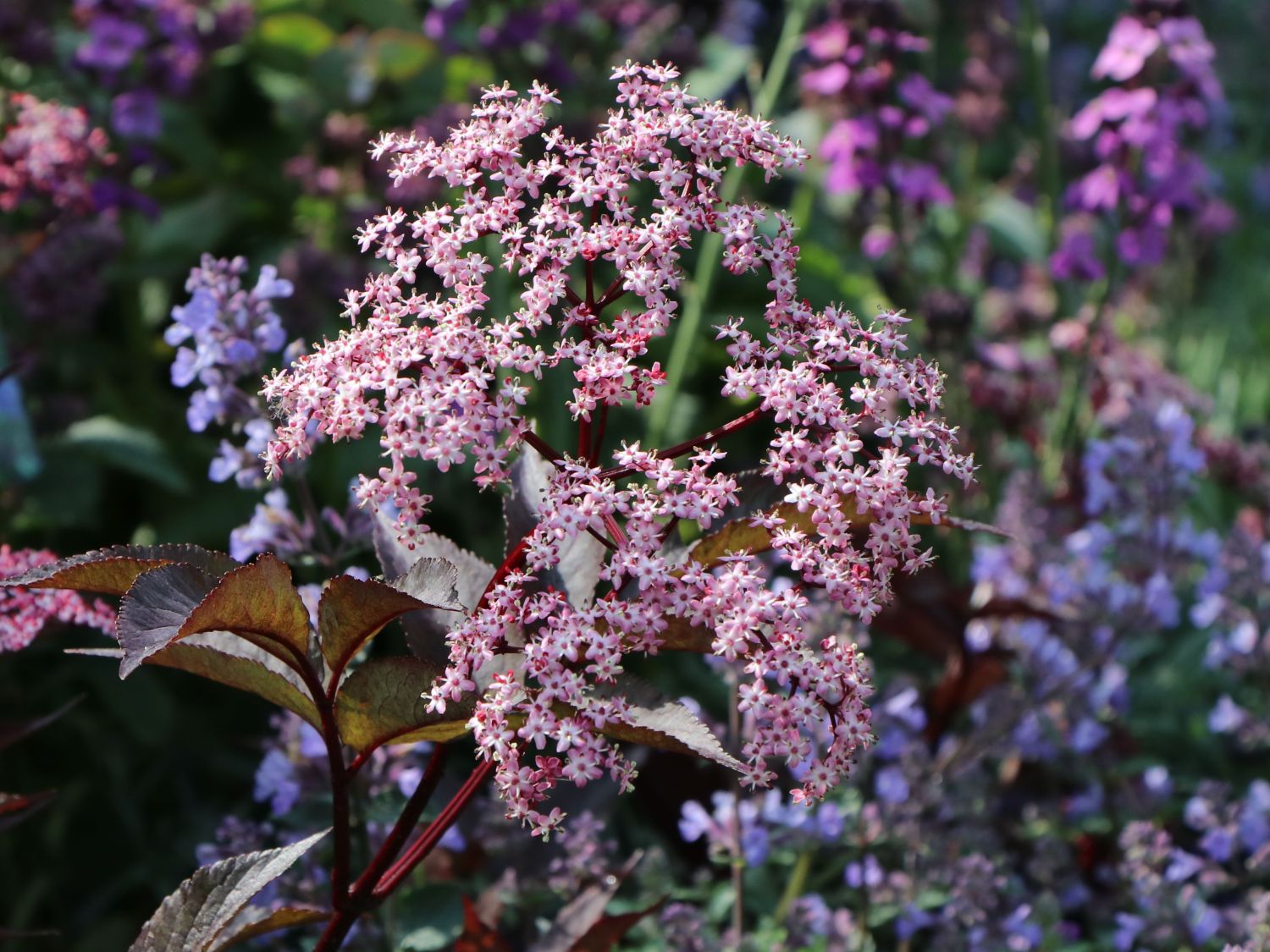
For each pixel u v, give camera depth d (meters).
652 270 1.34
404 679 1.31
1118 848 2.64
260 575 1.21
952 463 1.38
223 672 1.37
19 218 3.56
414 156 1.40
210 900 1.36
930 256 5.07
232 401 1.96
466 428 1.28
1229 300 6.16
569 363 3.22
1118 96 3.47
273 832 2.09
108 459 3.14
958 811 2.49
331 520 2.04
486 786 2.43
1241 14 8.78
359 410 1.30
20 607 1.80
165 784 3.17
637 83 1.41
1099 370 3.78
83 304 2.97
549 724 1.23
